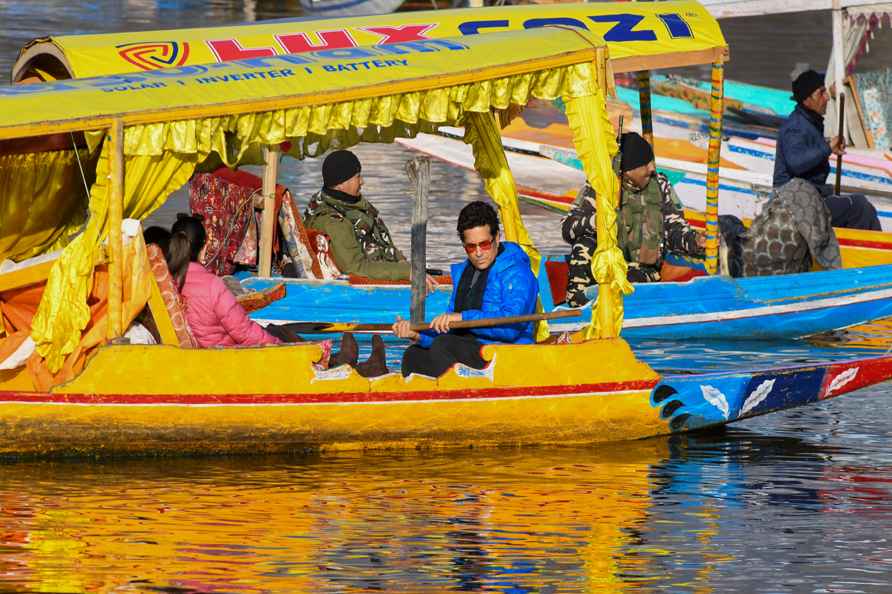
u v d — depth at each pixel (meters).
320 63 29.44
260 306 38.22
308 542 23.80
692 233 41.38
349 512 25.47
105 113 26.77
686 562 23.25
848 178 56.34
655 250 41.34
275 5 126.31
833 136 56.69
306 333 39.84
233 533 24.12
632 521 25.28
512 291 30.31
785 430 32.22
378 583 22.05
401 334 30.19
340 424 29.27
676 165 56.59
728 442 31.16
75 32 104.50
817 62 98.88
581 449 30.53
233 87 28.16
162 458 28.80
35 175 30.42
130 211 28.11
